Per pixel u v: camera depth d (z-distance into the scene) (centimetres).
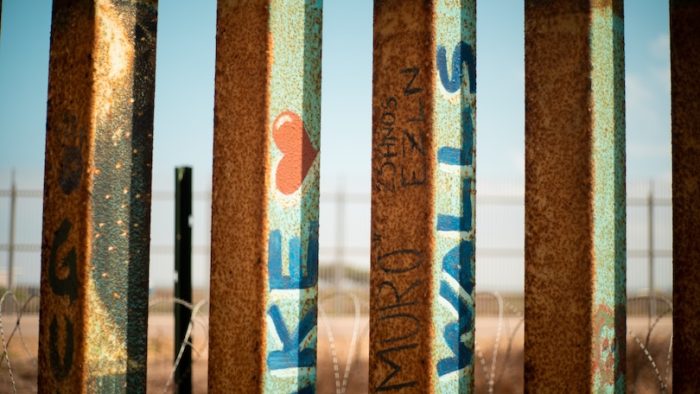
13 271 1109
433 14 277
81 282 265
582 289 279
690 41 298
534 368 283
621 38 301
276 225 274
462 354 277
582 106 285
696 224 293
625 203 303
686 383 291
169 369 655
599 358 281
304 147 282
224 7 284
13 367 645
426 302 270
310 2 286
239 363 270
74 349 265
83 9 273
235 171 277
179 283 491
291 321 275
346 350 693
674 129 299
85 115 270
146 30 283
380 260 281
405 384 271
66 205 272
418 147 276
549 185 287
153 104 285
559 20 290
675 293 296
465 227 284
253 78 276
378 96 285
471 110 291
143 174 281
